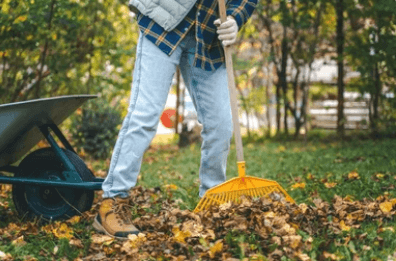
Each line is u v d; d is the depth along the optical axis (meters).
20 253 2.85
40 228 3.38
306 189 4.53
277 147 10.87
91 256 2.72
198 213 3.14
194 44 3.18
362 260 2.53
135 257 2.64
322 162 7.24
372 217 3.26
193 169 7.33
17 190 3.54
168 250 2.69
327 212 3.33
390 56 8.63
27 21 6.24
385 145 9.30
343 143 10.62
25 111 3.16
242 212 3.08
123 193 3.10
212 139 3.34
